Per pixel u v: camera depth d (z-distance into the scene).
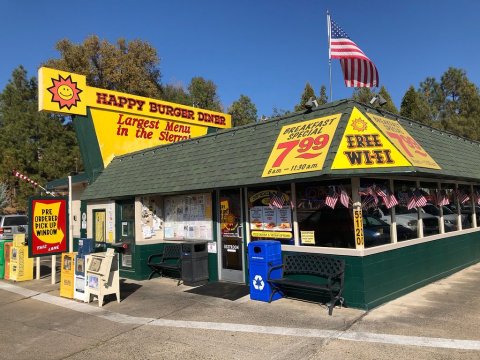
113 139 14.46
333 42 9.72
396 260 7.94
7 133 33.38
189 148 11.08
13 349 5.94
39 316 7.72
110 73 35.66
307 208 7.99
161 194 10.59
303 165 7.32
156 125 15.73
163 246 11.55
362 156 6.99
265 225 8.83
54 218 11.05
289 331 6.09
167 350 5.61
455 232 10.62
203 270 9.94
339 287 7.15
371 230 7.57
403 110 31.30
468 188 11.87
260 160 8.39
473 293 8.05
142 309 7.83
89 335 6.43
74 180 15.05
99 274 8.28
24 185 30.64
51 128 33.28
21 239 12.08
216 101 46.00
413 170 6.95
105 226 12.76
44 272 13.14
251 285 8.09
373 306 7.13
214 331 6.29
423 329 5.96
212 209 10.15
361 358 5.01
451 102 38.50
